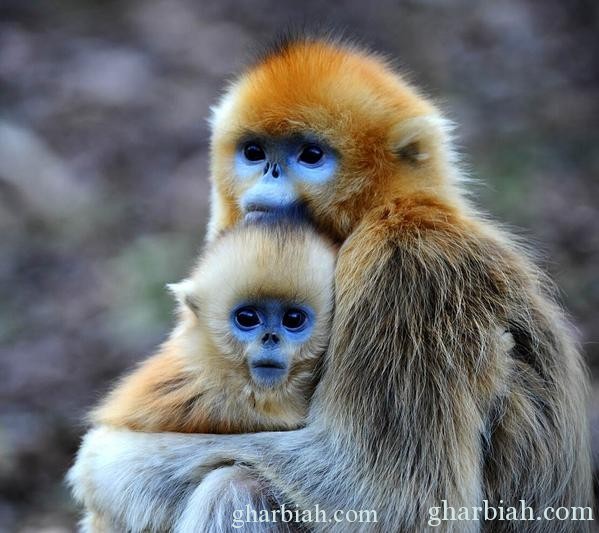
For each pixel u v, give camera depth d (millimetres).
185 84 27688
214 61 28359
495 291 10281
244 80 11297
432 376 9867
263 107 10641
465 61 28016
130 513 10375
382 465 9852
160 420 10664
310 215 10617
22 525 16000
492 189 20797
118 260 22516
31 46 29156
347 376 9953
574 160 24141
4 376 19438
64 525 15977
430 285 10008
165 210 23906
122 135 26156
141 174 25047
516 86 27062
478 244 10398
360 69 10742
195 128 26250
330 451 9969
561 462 10398
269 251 10141
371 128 10461
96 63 28406
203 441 10336
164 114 26797
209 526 9852
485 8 30031
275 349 10102
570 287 19156
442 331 9953
